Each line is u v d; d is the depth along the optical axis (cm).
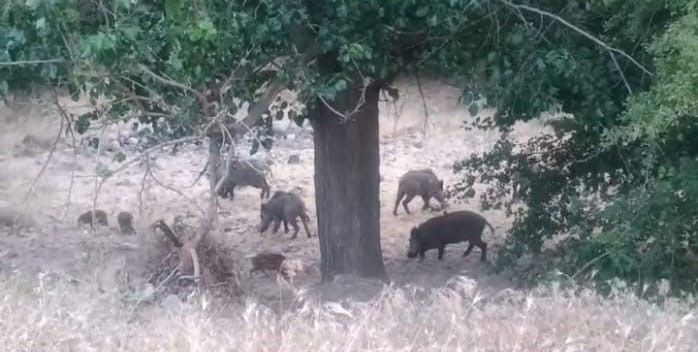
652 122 961
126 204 1927
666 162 1093
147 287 883
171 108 1006
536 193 1391
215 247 1027
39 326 688
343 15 999
